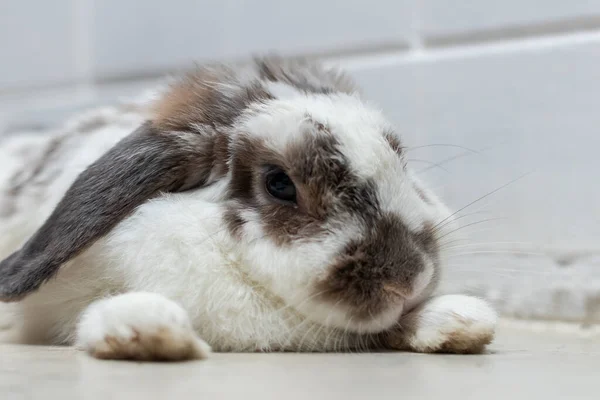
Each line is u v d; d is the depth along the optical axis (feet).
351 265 1.29
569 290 1.83
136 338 1.13
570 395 0.97
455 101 1.95
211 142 1.42
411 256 1.31
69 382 1.00
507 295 1.88
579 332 1.72
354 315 1.30
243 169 1.39
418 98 1.98
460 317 1.30
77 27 2.39
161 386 0.98
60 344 1.39
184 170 1.41
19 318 1.44
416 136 1.98
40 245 1.34
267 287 1.34
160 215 1.37
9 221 1.63
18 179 1.69
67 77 2.42
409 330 1.33
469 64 1.93
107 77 2.36
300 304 1.32
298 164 1.34
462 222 1.82
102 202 1.34
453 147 1.95
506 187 1.90
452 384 1.02
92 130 1.68
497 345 1.45
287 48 2.12
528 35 1.89
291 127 1.36
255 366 1.13
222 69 1.58
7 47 2.52
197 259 1.34
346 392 0.97
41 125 2.46
